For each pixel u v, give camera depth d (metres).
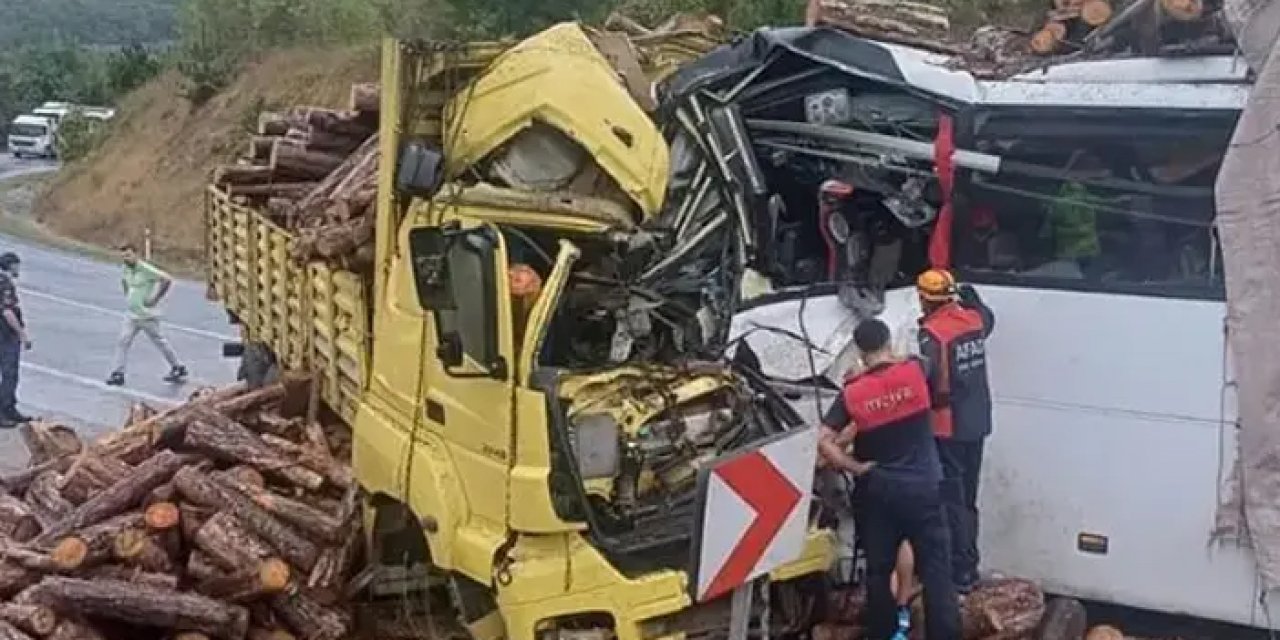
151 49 64.62
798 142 8.00
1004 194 7.55
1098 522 7.32
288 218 10.67
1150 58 7.41
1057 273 7.39
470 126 7.54
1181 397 7.05
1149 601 7.25
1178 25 7.55
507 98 7.46
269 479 8.59
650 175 7.50
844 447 7.03
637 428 6.84
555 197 7.30
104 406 15.63
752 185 7.79
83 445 10.85
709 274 7.77
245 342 12.20
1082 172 7.39
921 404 6.96
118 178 42.16
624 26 10.38
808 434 6.73
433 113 7.76
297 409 9.74
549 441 6.57
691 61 8.76
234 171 12.73
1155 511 7.17
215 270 13.21
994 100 7.52
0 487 9.74
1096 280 7.26
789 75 8.01
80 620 7.66
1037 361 7.39
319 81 39.34
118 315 22.75
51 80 79.56
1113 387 7.22
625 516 6.77
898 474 6.95
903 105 7.78
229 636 7.76
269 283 10.97
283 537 7.99
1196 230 7.14
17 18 136.25
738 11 25.16
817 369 7.61
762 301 7.78
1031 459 7.46
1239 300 6.84
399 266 7.62
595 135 7.38
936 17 9.20
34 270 29.73
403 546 8.07
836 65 7.80
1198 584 7.12
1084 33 8.30
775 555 6.68
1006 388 7.49
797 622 7.41
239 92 41.41
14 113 77.94
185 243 36.31
